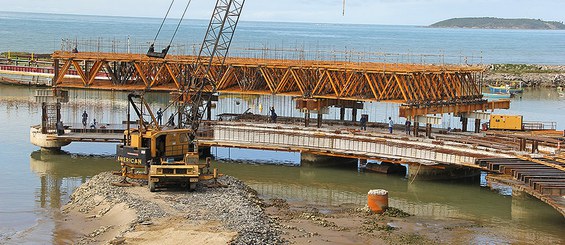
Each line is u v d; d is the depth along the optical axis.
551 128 105.69
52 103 88.88
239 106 128.12
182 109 85.06
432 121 81.81
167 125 84.12
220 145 81.94
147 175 64.00
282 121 96.00
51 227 53.88
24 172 74.19
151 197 59.25
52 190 66.62
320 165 80.06
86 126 89.75
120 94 136.50
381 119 118.62
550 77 189.25
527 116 123.69
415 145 74.19
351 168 79.75
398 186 71.81
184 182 62.19
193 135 75.06
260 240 48.22
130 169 67.50
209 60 87.69
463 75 89.81
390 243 51.12
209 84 91.81
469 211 62.22
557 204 55.12
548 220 59.28
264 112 122.69
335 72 86.31
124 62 90.94
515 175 61.00
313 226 54.88
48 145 83.38
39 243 50.16
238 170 78.19
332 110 127.75
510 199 66.88
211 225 50.66
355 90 86.25
